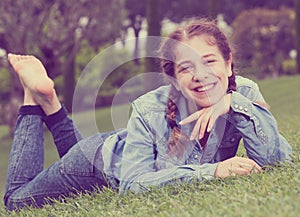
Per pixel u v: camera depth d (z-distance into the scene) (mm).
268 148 3367
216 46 3234
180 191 3061
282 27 25000
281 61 25156
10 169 3781
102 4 15945
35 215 3352
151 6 15859
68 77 19703
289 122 7219
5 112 21266
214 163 3420
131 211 2885
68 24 15742
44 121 3938
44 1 15320
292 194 2525
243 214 2336
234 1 33250
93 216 2984
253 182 3016
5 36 15328
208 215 2449
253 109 3348
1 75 21188
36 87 3734
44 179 3627
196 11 33750
